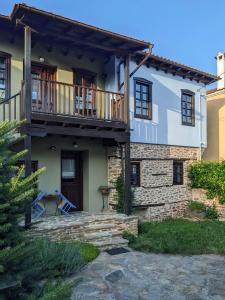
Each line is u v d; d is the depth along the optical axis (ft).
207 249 26.99
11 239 10.96
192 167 45.70
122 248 27.09
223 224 36.22
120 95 32.65
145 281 19.86
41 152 33.22
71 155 37.19
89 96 36.17
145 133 39.37
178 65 42.01
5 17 27.02
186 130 45.44
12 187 10.82
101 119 30.45
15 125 11.94
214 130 53.88
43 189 33.06
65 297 10.68
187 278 20.53
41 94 28.53
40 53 32.68
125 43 30.42
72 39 28.40
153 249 26.37
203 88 48.91
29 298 10.50
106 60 37.27
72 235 26.66
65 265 20.06
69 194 36.68
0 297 10.19
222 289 18.80
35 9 24.06
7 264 10.18
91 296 17.49
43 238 21.97
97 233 28.19
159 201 40.68
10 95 30.32
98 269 21.77
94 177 36.86
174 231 31.24
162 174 41.45
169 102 43.09
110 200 37.35
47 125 27.55
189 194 45.55
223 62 56.08
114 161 37.06
